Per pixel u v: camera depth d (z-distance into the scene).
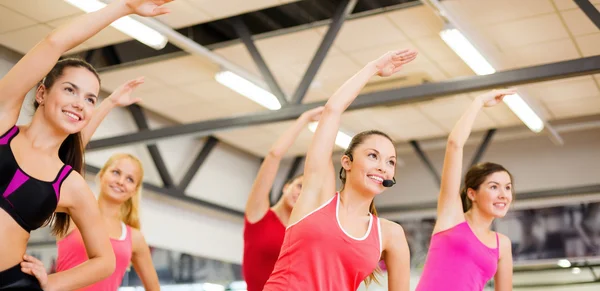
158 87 8.88
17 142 2.23
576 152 10.55
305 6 6.98
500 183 3.98
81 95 2.31
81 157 2.49
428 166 11.04
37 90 2.35
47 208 2.26
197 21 7.02
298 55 7.91
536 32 7.26
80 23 2.26
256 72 8.38
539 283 10.30
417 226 11.42
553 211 10.50
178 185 10.26
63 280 2.32
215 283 10.92
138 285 9.66
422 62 8.05
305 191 2.77
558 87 8.87
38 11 6.70
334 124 2.83
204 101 9.37
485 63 7.29
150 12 2.33
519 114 8.84
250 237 4.26
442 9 6.44
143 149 9.98
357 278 2.73
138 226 4.06
